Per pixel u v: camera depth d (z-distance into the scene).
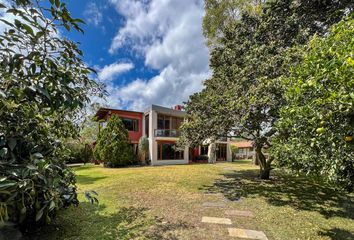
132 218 4.32
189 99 9.57
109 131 15.48
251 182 8.66
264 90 5.89
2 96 2.06
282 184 8.27
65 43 2.26
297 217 4.52
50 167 2.79
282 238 3.50
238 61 8.92
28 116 2.64
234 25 9.94
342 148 2.05
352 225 4.09
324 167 2.50
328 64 1.99
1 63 1.98
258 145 7.59
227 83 8.77
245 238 3.47
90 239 3.38
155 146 17.30
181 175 10.27
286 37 7.76
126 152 15.46
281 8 7.97
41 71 2.17
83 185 7.75
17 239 2.90
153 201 5.64
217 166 15.74
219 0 12.91
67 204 3.67
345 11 6.37
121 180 8.77
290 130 3.04
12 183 2.00
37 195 2.67
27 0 1.84
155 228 3.82
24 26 1.92
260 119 6.45
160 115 18.55
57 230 3.69
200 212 4.77
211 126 8.02
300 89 2.39
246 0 11.80
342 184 2.50
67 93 2.30
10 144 2.39
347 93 1.85
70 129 4.11
